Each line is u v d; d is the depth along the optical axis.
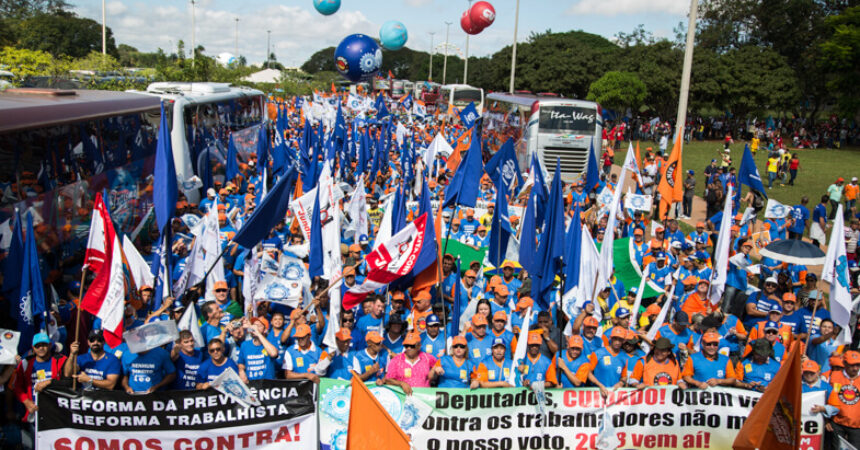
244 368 7.91
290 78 71.50
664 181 16.14
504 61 64.38
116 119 13.66
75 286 10.03
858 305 10.56
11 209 9.40
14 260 8.60
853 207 22.91
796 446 6.35
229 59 49.00
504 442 7.91
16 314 8.66
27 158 9.93
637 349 8.80
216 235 10.75
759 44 61.94
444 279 11.03
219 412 7.34
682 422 8.09
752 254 17.53
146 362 7.73
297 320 8.47
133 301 9.64
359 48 28.48
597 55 58.00
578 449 8.00
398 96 69.44
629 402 8.01
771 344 8.99
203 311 8.83
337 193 13.31
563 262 9.01
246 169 20.89
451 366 8.34
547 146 25.91
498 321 8.78
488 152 37.38
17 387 7.73
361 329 9.63
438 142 19.56
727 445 8.10
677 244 13.84
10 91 12.94
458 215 15.38
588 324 8.62
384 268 9.30
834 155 47.41
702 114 73.44
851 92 51.22
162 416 7.24
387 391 7.82
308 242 11.93
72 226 11.54
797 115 64.62
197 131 18.77
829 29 53.62
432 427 7.82
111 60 29.41
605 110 50.53
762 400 6.48
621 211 16.27
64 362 7.85
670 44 55.78
